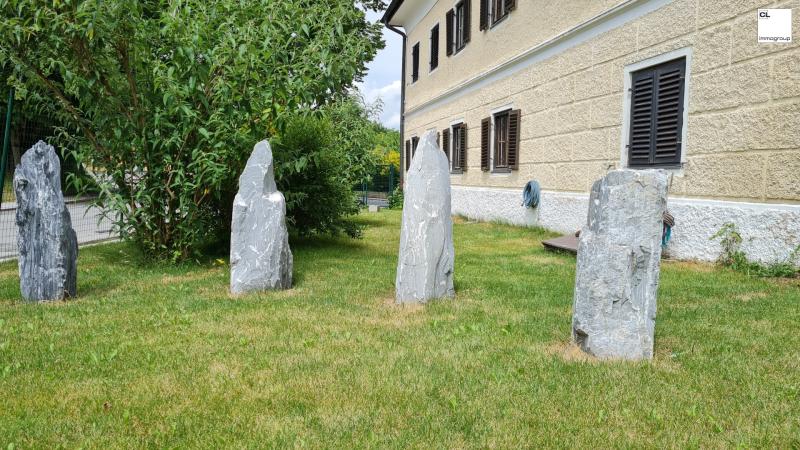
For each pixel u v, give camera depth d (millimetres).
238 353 3953
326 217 9406
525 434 2779
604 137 9328
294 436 2766
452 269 5531
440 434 2781
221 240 9008
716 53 7078
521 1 12352
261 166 5891
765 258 6469
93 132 7348
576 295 4023
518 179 12578
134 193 7234
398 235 11211
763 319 4625
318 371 3594
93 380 3465
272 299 5523
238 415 2998
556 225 10859
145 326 4598
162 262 7441
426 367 3654
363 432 2809
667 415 2971
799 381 3375
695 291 5664
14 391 3289
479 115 14828
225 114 7008
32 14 6461
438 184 5344
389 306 5258
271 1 7262
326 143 9250
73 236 5703
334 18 7711
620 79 8883
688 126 7559
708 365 3641
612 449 2643
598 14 9328
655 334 4285
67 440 2748
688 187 7559
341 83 8211
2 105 9008
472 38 15312
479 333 4383
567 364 3668
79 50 6594
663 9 7938
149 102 6953
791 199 6203
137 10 6441
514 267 7270
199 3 6848
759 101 6516
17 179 5480
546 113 11266
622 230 3746
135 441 2727
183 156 7211
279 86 7074
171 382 3430
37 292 5484
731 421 2895
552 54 10969
